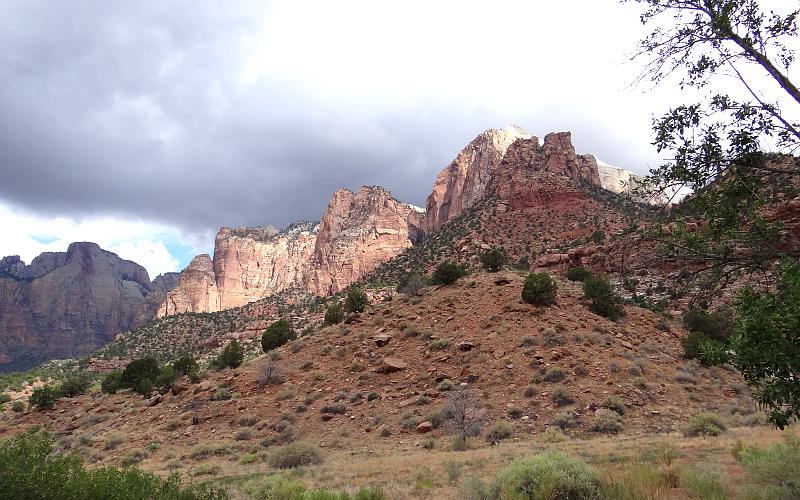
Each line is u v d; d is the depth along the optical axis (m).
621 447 17.33
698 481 9.29
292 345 48.91
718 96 6.24
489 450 19.58
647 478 9.80
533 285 43.88
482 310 44.41
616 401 27.14
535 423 25.80
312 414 32.62
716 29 6.10
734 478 10.22
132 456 28.78
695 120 6.29
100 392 61.34
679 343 40.25
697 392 30.33
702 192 6.42
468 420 25.48
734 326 5.82
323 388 36.69
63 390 60.97
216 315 185.50
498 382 31.78
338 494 11.73
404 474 16.22
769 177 6.04
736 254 6.11
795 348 5.32
